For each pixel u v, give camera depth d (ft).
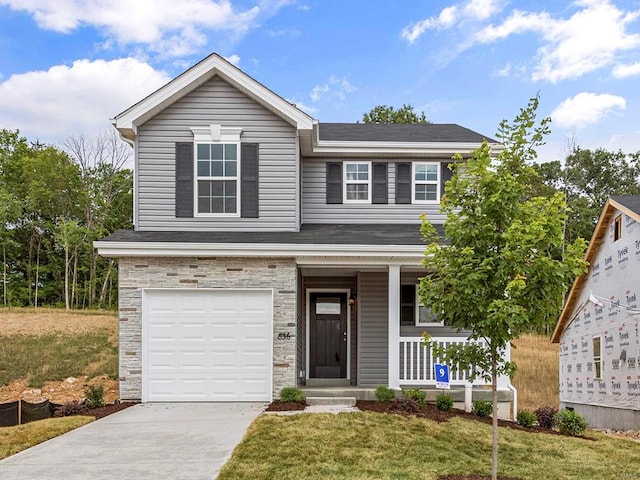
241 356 38.78
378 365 44.57
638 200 49.98
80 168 127.65
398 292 39.55
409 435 28.30
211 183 42.73
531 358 81.46
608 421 51.42
